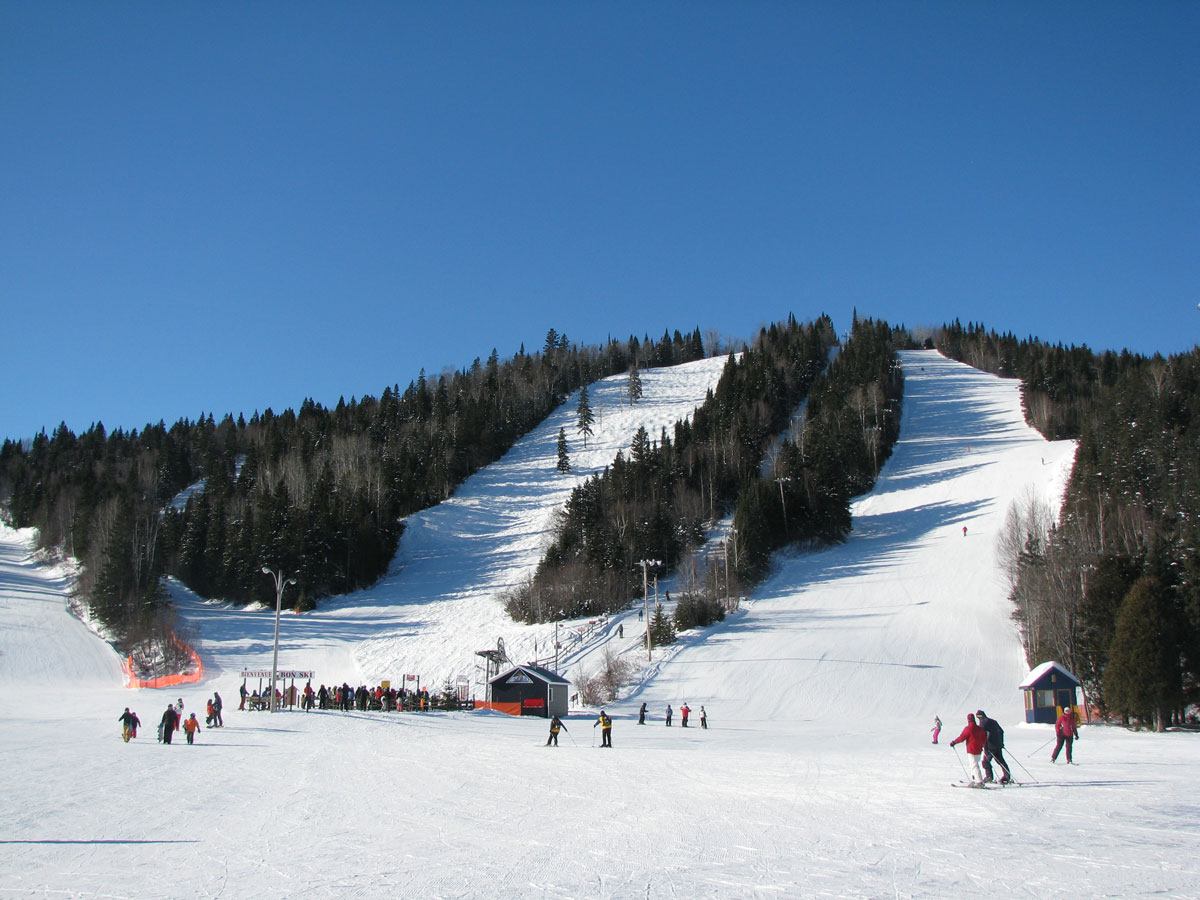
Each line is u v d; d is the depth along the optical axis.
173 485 150.50
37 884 12.02
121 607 81.06
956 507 102.31
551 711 55.28
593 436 167.38
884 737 40.03
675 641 70.44
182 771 25.00
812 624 71.06
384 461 137.88
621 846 14.17
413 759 28.61
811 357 187.75
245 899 11.09
